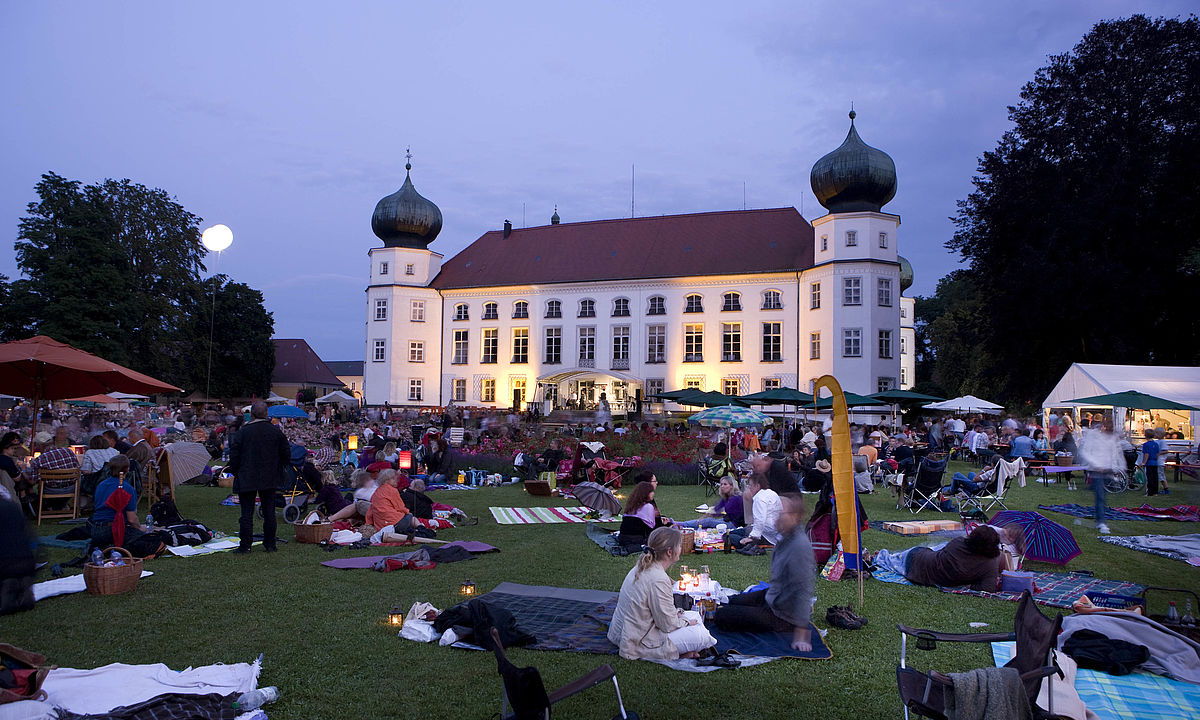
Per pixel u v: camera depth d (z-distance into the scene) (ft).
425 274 200.85
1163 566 36.60
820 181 164.66
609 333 182.80
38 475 45.62
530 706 13.12
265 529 36.70
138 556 34.47
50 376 57.47
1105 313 124.26
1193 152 121.49
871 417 153.99
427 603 26.09
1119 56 130.62
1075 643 21.76
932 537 42.50
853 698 19.20
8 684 16.83
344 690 19.10
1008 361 140.87
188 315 194.70
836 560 34.50
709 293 175.22
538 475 70.13
